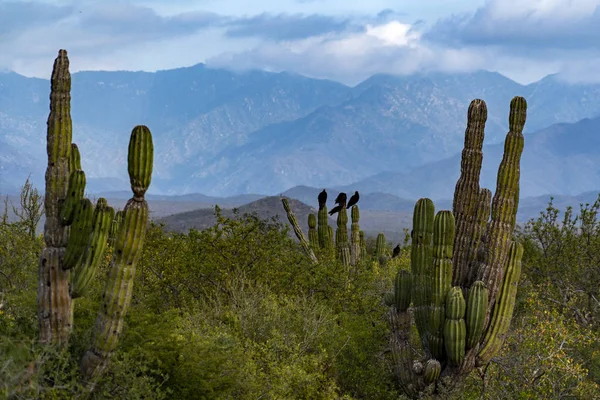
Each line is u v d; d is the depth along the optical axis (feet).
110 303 26.04
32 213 49.03
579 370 41.14
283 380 34.73
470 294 39.24
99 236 27.09
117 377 26.17
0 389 21.07
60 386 23.08
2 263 43.24
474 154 41.06
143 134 26.32
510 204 40.27
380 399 41.91
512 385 41.55
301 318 42.60
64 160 27.86
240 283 48.55
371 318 50.44
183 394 29.22
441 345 40.37
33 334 28.07
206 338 35.06
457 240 41.29
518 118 40.16
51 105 27.94
